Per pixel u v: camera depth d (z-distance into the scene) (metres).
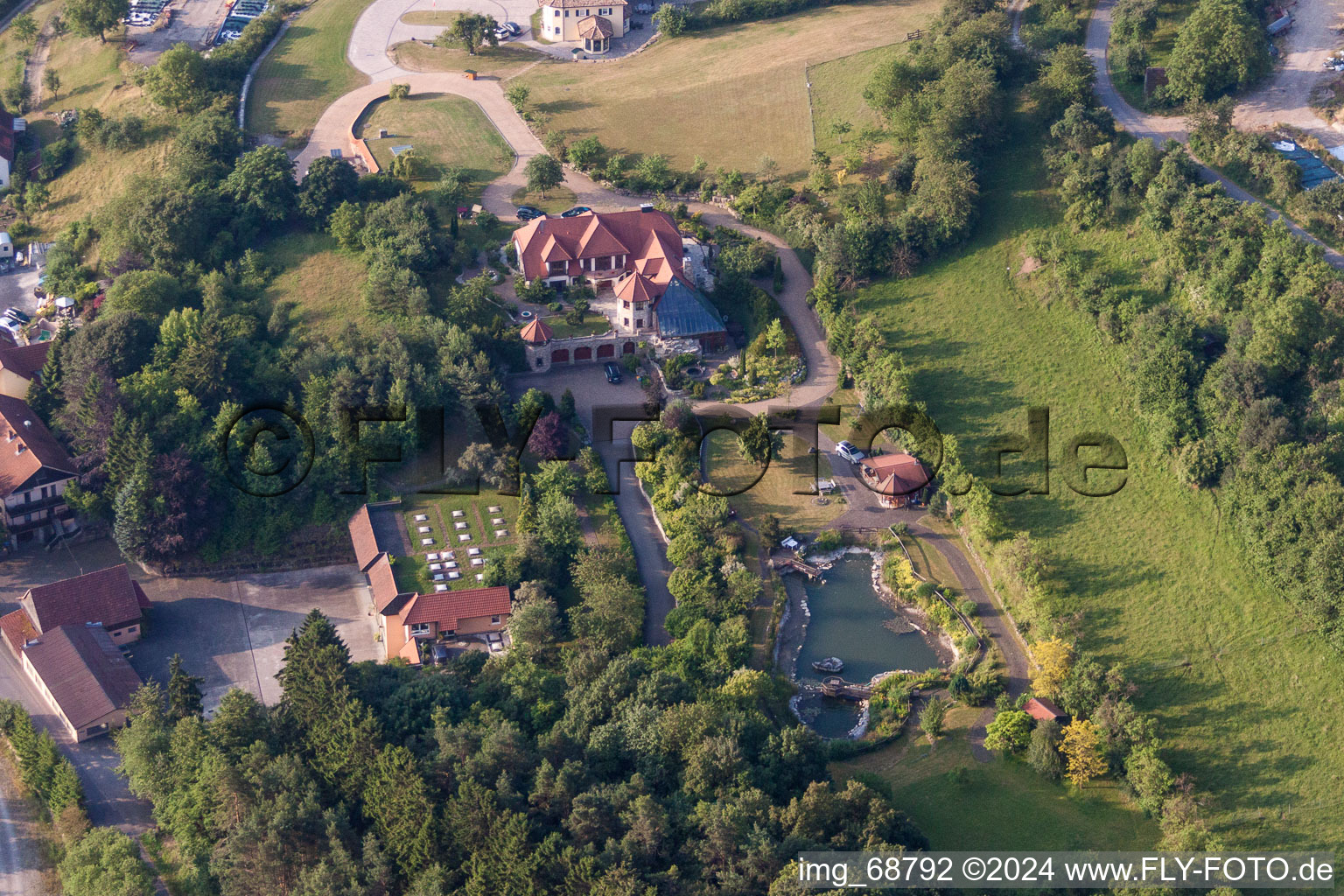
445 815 149.50
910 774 169.62
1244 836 161.50
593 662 174.75
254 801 156.75
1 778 173.50
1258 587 186.12
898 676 183.75
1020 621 189.38
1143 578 190.88
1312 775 166.62
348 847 151.88
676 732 160.00
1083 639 184.62
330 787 158.75
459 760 157.12
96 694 180.88
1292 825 161.88
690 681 176.62
